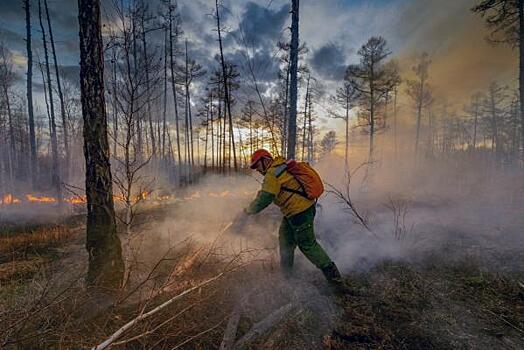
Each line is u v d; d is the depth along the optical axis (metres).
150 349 2.09
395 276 3.23
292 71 7.98
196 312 2.66
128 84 3.43
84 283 3.11
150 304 2.73
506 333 2.26
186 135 20.97
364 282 3.18
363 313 2.66
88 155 3.09
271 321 2.52
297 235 3.10
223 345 2.22
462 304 2.65
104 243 3.03
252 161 3.46
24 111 19.45
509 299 2.63
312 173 3.17
